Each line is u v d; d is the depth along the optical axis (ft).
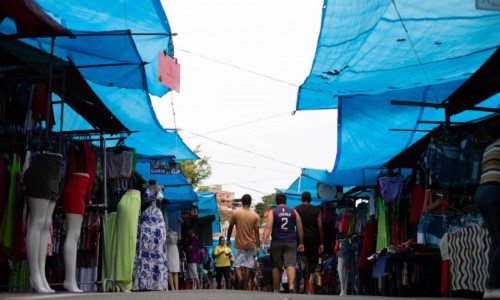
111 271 26.68
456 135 27.09
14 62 22.49
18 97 22.36
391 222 36.86
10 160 21.18
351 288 45.98
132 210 27.14
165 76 26.16
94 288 26.96
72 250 21.72
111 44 25.72
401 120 32.22
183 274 55.31
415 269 33.58
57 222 25.18
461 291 22.95
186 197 54.90
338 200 54.03
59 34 20.31
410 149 32.73
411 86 28.76
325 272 49.80
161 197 30.99
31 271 18.67
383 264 32.81
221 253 61.36
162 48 26.91
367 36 22.57
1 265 22.93
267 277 63.87
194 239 56.70
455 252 22.58
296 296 17.39
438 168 25.93
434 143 26.14
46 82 22.71
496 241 14.07
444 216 26.35
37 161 19.08
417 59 25.00
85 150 24.72
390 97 30.14
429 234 26.37
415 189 32.27
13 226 20.20
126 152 28.84
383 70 26.23
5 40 20.97
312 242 35.17
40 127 22.93
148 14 24.57
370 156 36.32
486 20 21.18
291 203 67.56
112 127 27.91
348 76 27.04
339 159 36.47
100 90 31.32
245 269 34.35
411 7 20.39
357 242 44.68
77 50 26.73
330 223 52.54
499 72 22.00
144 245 30.25
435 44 23.53
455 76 27.68
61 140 21.45
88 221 26.14
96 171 26.99
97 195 27.07
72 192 21.90
